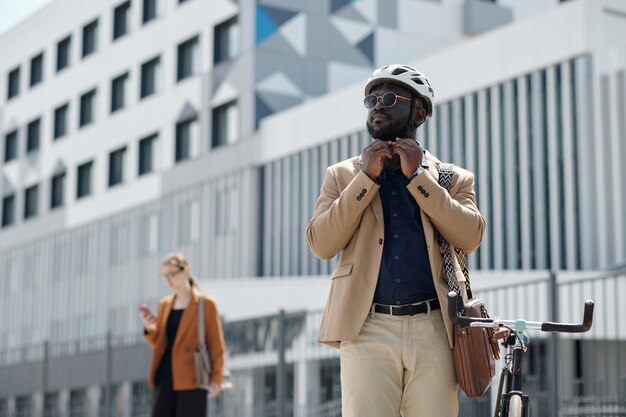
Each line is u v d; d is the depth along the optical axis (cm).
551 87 2450
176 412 902
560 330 434
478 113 2594
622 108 2364
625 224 2345
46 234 4300
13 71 4738
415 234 471
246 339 1409
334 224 466
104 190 3984
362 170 463
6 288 4538
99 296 3850
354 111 2875
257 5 3344
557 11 2461
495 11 3681
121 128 3931
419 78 480
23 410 2177
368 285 467
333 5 3469
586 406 1096
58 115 4394
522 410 434
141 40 3878
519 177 2494
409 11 3597
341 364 478
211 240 3356
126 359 1697
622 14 2467
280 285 2177
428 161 487
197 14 3597
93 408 1792
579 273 1711
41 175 4412
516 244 2481
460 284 477
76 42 4278
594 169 2383
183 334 903
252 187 3228
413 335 464
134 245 3706
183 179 3541
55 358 1966
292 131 3091
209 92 3484
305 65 3394
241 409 1461
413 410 470
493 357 477
